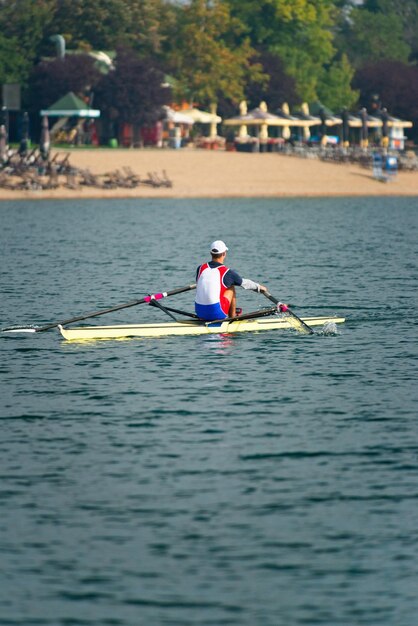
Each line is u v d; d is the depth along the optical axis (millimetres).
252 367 78250
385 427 62312
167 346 85438
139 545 45500
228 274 89938
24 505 49906
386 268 144125
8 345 86938
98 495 51156
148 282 129500
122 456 57062
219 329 90312
